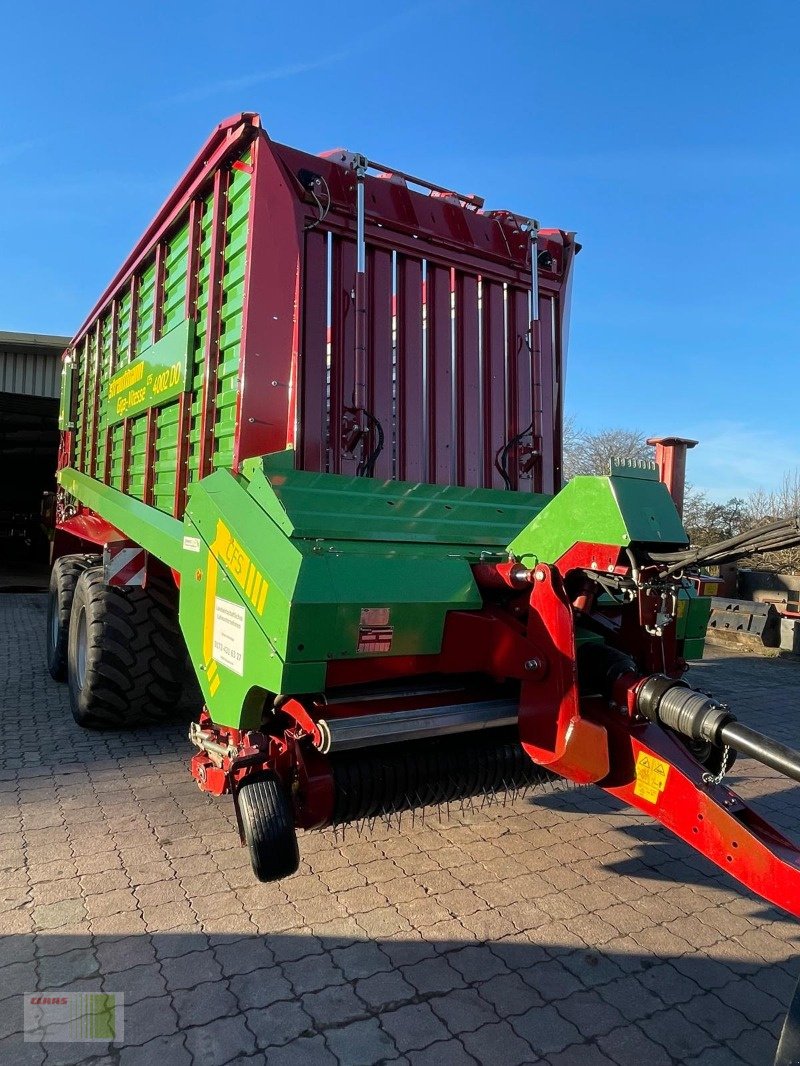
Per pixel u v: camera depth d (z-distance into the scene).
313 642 2.31
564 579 2.64
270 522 2.64
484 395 3.97
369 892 3.14
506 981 2.59
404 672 2.56
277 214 3.20
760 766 4.99
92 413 6.25
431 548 2.85
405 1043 2.28
